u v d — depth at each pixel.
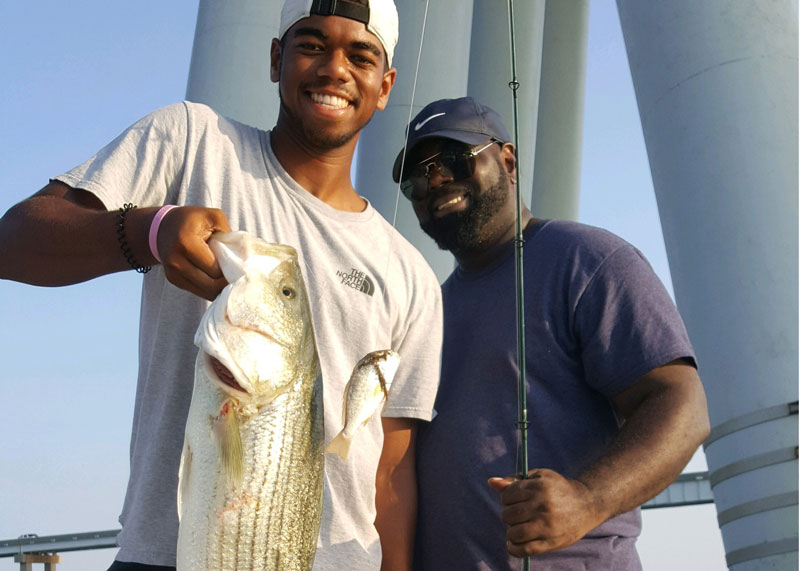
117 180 2.66
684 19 6.95
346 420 2.37
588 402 3.55
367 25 2.92
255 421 2.13
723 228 6.59
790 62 6.75
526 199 10.30
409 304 3.14
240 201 2.80
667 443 3.12
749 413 6.48
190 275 2.25
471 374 3.63
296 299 2.26
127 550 2.49
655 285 3.50
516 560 3.35
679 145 6.82
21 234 2.47
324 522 2.74
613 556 3.40
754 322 6.47
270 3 8.91
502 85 10.49
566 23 12.69
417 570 3.56
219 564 2.07
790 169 6.57
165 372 2.65
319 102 2.88
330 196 3.01
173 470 2.56
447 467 3.53
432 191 3.96
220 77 8.64
